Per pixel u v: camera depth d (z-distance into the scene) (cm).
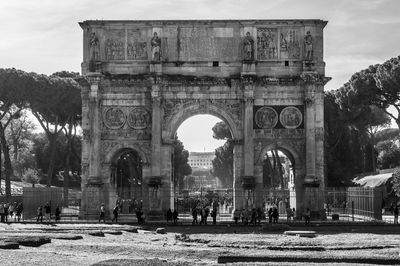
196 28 8450
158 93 8269
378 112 14312
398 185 9619
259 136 8362
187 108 8369
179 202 10612
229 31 8444
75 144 14238
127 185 13438
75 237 4528
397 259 3178
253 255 3291
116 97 8450
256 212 7862
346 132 12162
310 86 8244
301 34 8444
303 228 6756
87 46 8481
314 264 2967
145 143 8419
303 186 8269
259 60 8394
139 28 8475
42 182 15062
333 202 8962
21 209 8244
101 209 7712
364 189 8250
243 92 8300
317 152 8294
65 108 10775
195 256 3619
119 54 8469
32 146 16675
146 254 3678
